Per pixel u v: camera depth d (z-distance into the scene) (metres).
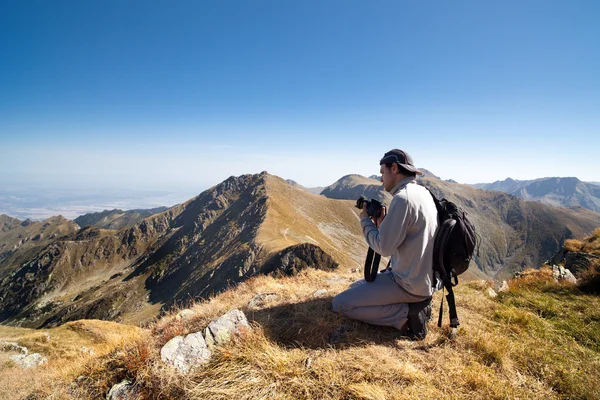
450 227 3.40
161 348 3.42
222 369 3.10
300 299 4.92
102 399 3.11
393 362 3.20
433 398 2.70
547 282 7.55
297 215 153.75
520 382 3.11
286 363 3.16
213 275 93.75
